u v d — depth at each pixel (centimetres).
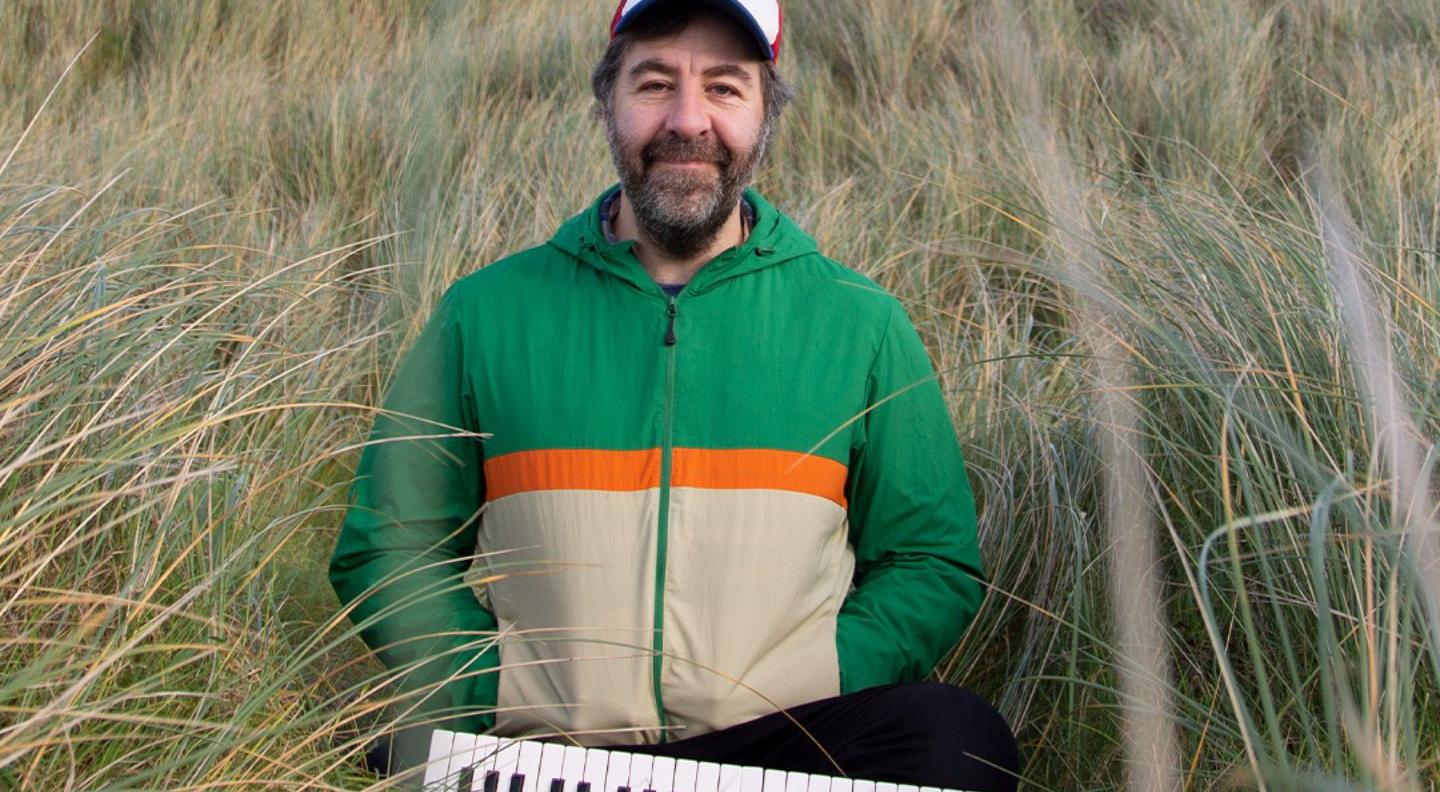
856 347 245
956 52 655
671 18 241
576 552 231
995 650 290
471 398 248
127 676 201
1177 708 229
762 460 234
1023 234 456
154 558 205
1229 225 301
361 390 367
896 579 245
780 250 249
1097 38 676
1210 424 255
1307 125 547
